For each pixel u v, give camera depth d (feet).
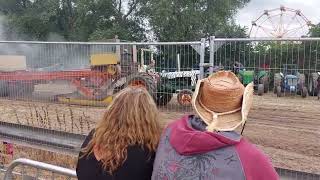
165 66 26.45
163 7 99.30
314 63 20.51
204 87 6.82
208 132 6.26
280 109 37.06
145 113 7.84
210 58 22.59
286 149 26.17
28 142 22.74
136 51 33.65
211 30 104.94
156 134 7.86
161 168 6.70
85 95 38.32
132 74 32.37
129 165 7.60
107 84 36.94
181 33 101.71
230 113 6.68
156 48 27.89
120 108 7.89
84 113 34.19
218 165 6.17
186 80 28.63
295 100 41.55
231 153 6.21
